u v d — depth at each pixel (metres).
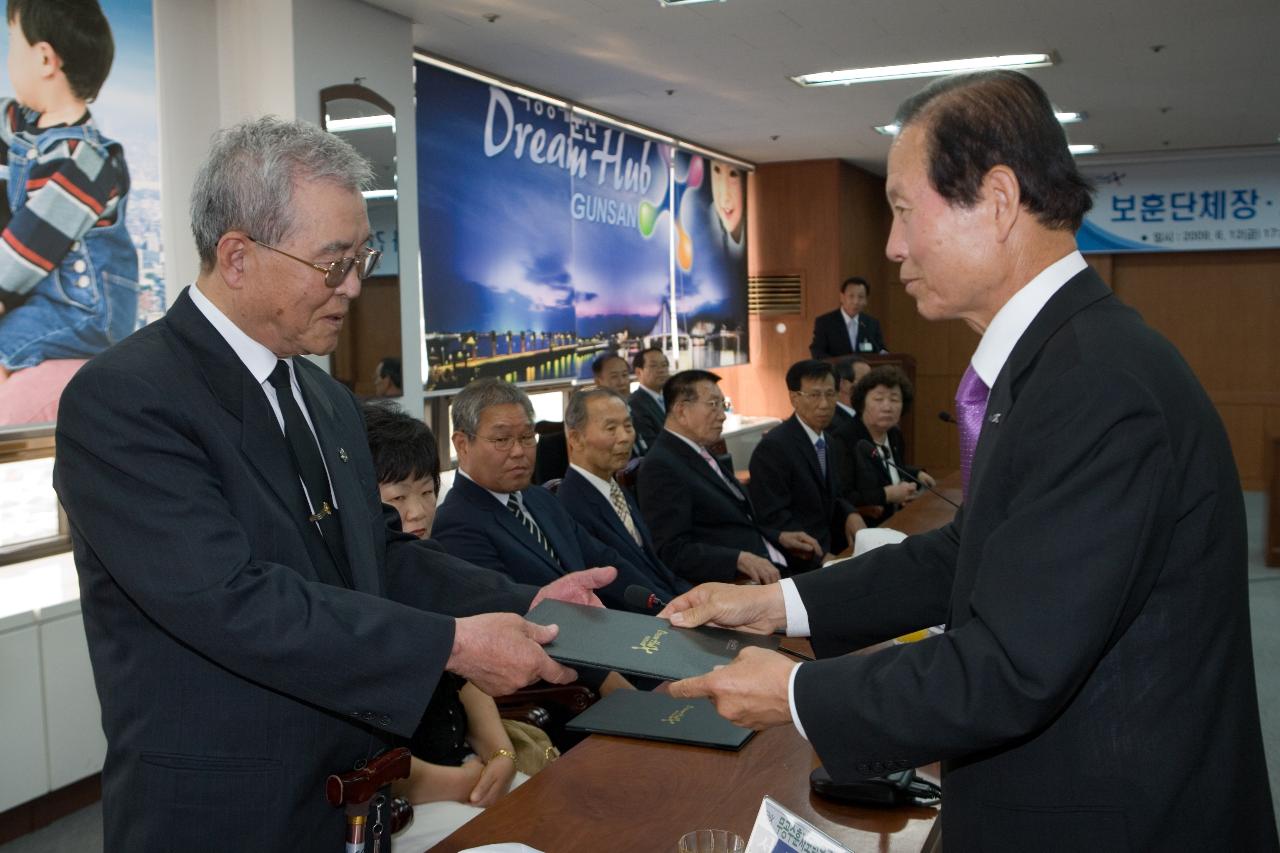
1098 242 9.83
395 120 4.68
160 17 3.95
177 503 1.15
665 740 1.60
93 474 1.16
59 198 3.56
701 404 3.64
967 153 1.01
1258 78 6.30
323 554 1.33
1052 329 1.00
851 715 0.99
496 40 5.18
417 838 1.70
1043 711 0.90
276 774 1.22
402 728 1.20
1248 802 0.98
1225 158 9.35
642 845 1.27
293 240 1.22
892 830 1.32
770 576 3.28
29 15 3.44
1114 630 0.94
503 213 6.02
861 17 4.92
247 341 1.30
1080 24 5.10
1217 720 0.96
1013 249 1.02
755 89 6.34
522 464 2.66
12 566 3.52
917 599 1.35
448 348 5.61
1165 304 9.91
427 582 1.57
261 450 1.27
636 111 6.94
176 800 1.19
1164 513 0.92
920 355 10.69
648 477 3.59
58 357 3.59
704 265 8.50
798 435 4.24
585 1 4.61
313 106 4.24
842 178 9.20
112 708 1.22
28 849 2.92
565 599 1.55
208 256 1.27
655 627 1.36
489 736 1.97
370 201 4.51
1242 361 9.76
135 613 1.21
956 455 10.64
